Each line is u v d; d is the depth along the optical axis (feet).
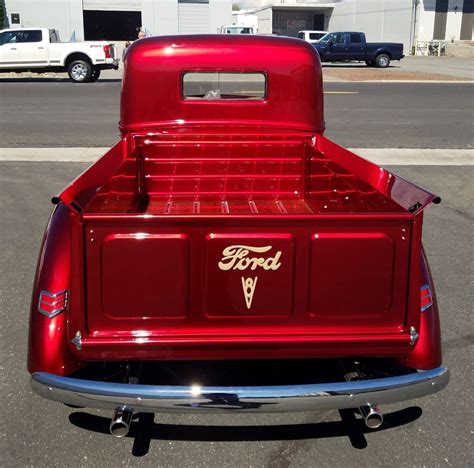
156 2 121.90
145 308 7.77
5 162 26.94
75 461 8.75
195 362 10.75
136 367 9.01
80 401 7.80
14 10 118.01
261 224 7.54
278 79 12.68
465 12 149.07
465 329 12.76
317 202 12.67
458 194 23.26
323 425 9.64
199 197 13.10
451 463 8.78
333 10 170.81
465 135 35.63
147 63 12.41
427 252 17.26
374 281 7.84
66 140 32.04
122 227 7.47
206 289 7.75
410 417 9.87
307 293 7.84
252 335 7.95
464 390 10.62
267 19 176.04
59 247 9.04
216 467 8.67
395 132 36.27
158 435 9.34
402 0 143.23
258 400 7.63
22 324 12.64
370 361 9.39
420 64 105.09
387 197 9.29
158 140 12.73
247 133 12.88
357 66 97.91
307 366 10.86
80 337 7.79
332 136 34.53
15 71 69.15
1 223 19.04
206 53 12.43
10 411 9.85
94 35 128.77
